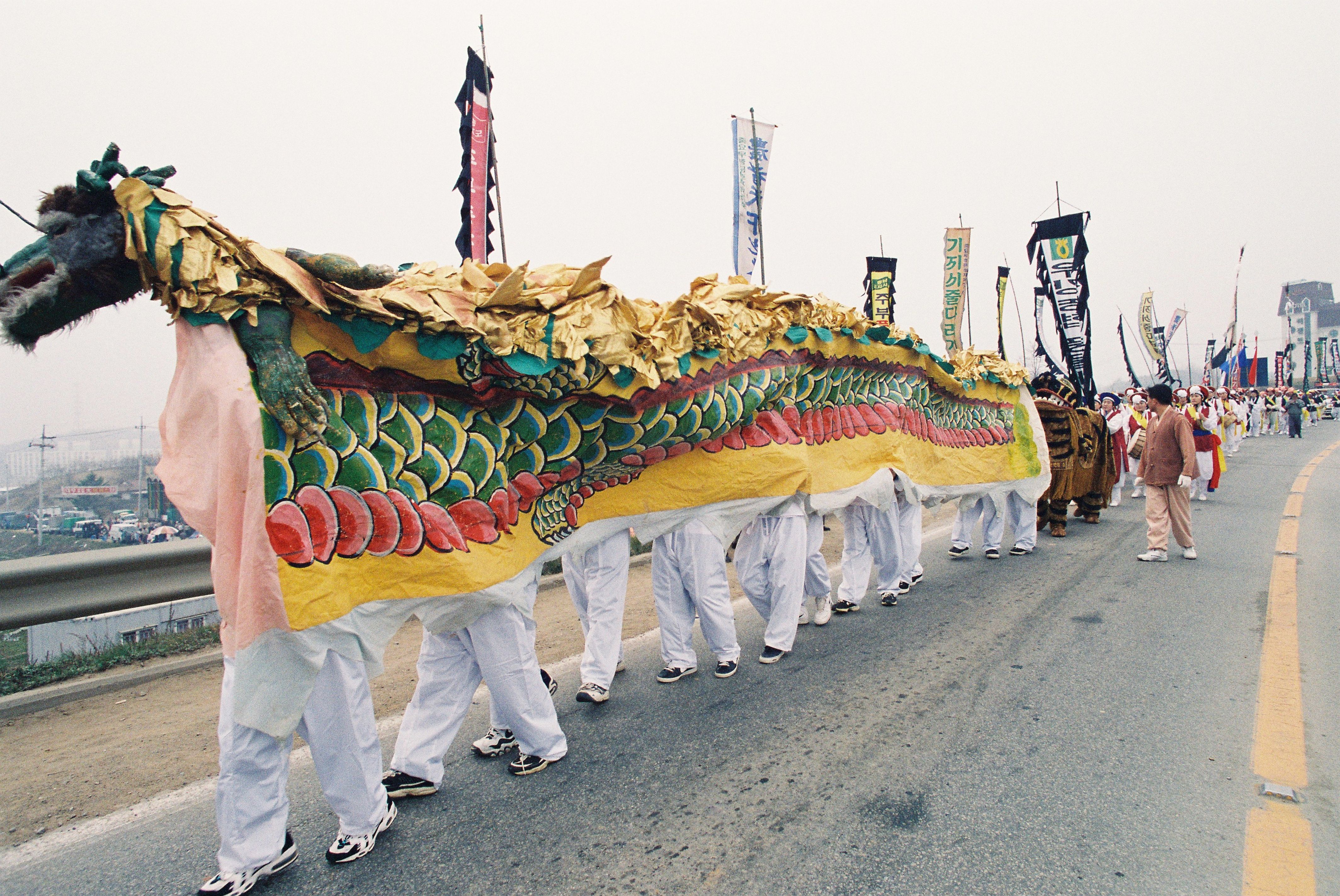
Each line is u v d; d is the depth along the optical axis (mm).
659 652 4656
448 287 2684
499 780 2994
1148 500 6738
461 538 2732
